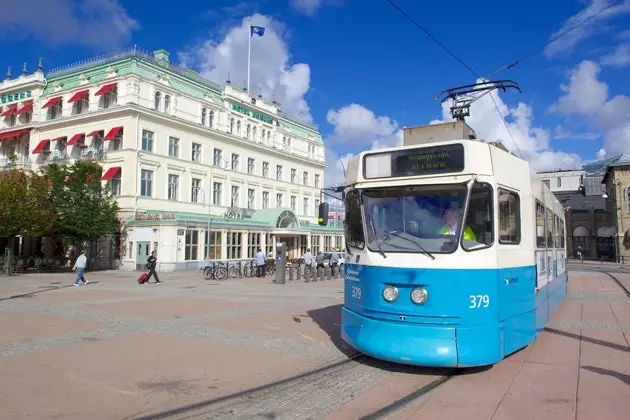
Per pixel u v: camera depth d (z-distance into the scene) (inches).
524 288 307.3
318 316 498.0
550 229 438.6
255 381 263.4
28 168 1697.8
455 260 256.4
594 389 249.0
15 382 258.4
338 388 251.4
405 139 338.0
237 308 561.9
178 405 224.2
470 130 333.4
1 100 1868.8
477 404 226.4
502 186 283.1
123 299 660.7
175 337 383.2
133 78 1546.5
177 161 1683.1
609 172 2217.0
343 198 321.7
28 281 1026.1
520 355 322.3
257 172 2055.9
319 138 2539.4
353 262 293.9
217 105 1861.5
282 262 995.9
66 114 1692.9
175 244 1421.0
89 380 263.1
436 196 273.1
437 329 252.5
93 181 1438.2
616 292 751.7
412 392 243.1
